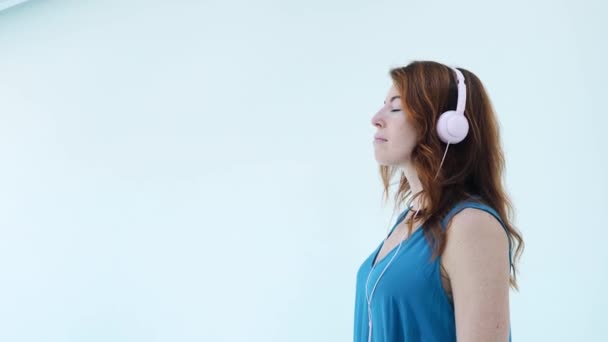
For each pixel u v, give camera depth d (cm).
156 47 230
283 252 183
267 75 196
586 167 136
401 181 114
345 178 173
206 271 200
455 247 77
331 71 182
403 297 81
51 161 257
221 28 211
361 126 173
